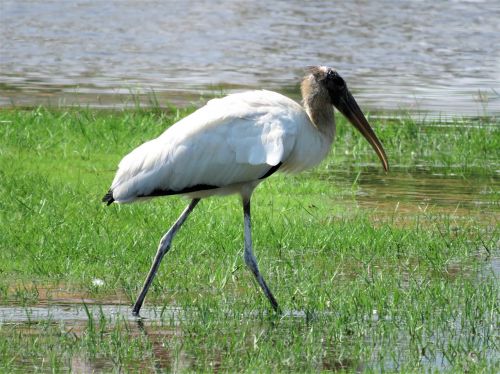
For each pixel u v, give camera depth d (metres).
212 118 11.26
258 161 11.09
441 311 10.88
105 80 27.78
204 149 11.14
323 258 13.09
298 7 44.16
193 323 10.47
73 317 10.70
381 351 9.85
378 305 10.99
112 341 9.80
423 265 12.97
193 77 28.67
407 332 10.42
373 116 23.39
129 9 42.81
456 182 18.09
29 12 41.06
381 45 35.34
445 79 29.25
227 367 9.30
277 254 13.17
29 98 24.62
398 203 16.22
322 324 10.56
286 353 9.66
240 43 35.38
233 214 14.73
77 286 11.77
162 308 11.08
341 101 12.16
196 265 12.56
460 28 39.25
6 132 19.48
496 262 13.20
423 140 20.92
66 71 29.12
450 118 23.42
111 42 34.97
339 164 19.28
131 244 13.01
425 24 40.00
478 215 15.70
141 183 11.14
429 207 16.14
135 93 25.72
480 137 20.98
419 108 24.64
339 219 14.96
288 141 11.27
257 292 11.48
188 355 9.62
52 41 34.75
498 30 38.94
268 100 11.52
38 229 13.35
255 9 43.41
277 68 30.64
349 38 36.66
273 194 16.44
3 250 12.64
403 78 29.28
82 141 19.44
